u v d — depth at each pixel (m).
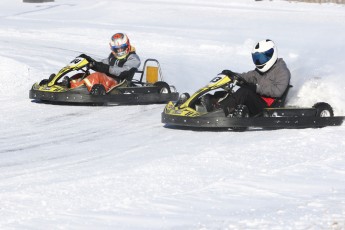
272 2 114.81
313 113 28.00
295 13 92.75
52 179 19.67
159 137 26.67
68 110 33.31
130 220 15.85
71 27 72.94
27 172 20.83
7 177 20.16
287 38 67.94
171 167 20.91
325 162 21.95
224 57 55.69
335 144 24.52
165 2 107.50
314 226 14.97
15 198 17.59
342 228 14.66
